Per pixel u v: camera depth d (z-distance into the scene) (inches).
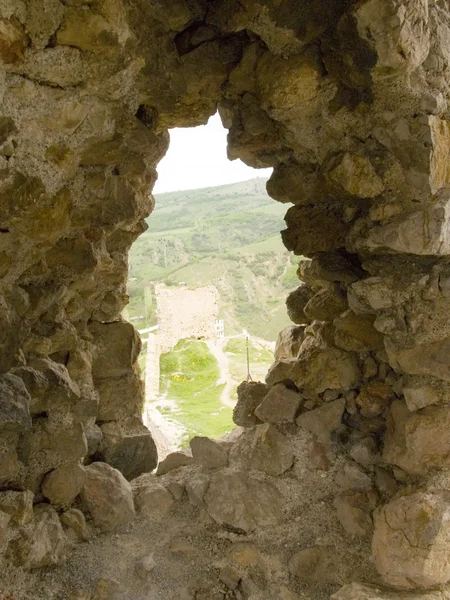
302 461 79.5
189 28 60.3
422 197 62.7
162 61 60.4
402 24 51.2
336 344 80.3
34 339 68.7
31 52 50.3
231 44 62.4
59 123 56.1
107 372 86.6
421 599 61.5
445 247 63.2
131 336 88.6
